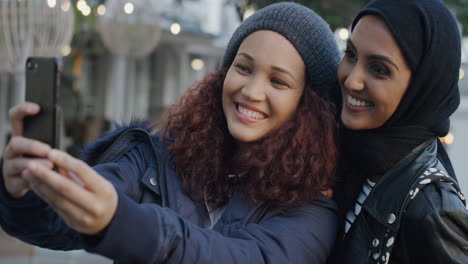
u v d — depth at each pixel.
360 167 1.45
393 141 1.38
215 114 1.59
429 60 1.31
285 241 1.29
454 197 1.28
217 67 1.71
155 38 6.89
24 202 1.04
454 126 4.46
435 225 1.24
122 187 1.42
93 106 9.27
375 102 1.35
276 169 1.44
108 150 1.53
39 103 0.94
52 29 4.32
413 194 1.28
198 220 1.47
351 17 4.48
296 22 1.46
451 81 1.36
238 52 1.50
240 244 1.23
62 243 1.25
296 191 1.42
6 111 7.27
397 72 1.32
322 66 1.51
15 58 4.29
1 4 4.14
